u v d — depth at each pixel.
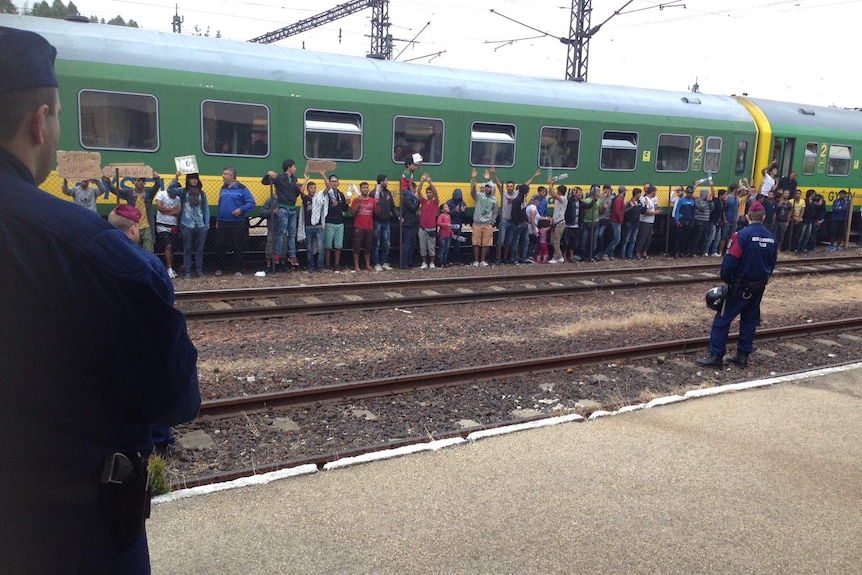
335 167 12.84
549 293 11.12
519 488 4.05
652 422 5.23
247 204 11.73
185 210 11.20
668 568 3.27
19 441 1.35
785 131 18.73
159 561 3.18
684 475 4.28
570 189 15.71
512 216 14.29
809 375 6.56
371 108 13.10
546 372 6.73
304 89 12.46
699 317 9.83
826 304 11.18
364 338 8.00
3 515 1.36
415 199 13.22
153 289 1.45
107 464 1.48
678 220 16.36
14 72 1.37
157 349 1.47
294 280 11.60
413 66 14.00
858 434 5.05
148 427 1.61
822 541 3.55
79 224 1.40
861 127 20.92
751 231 6.90
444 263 13.98
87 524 1.44
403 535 3.49
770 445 4.80
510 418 5.58
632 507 3.85
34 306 1.34
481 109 14.28
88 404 1.43
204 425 5.14
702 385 6.48
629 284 11.97
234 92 11.84
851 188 20.89
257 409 5.45
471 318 9.28
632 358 7.33
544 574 3.19
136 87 11.06
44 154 1.48
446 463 4.38
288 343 7.65
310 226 12.34
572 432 4.98
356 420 5.38
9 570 1.37
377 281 11.45
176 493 3.84
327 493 3.93
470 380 6.35
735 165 18.22
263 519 3.61
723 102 18.17
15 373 1.33
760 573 3.26
